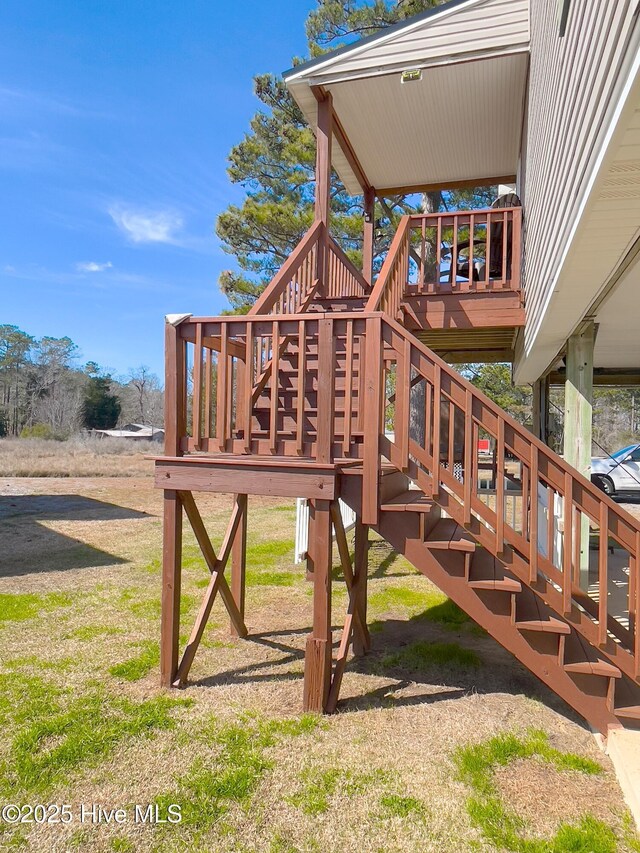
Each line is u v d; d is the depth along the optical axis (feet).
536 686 10.57
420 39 15.37
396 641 12.98
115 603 15.06
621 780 7.32
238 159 44.11
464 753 8.08
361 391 10.47
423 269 17.80
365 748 8.23
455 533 9.96
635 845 6.17
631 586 8.95
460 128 19.02
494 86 16.48
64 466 53.57
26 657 11.43
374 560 21.58
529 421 66.74
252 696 9.89
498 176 23.00
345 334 9.46
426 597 16.63
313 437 13.23
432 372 8.98
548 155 9.77
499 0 14.60
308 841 6.26
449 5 14.87
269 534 26.18
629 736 7.98
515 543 8.74
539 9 11.54
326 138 16.99
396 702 9.82
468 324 16.70
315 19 39.22
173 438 10.20
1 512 29.84
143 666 11.03
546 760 7.96
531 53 13.67
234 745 8.24
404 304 17.08
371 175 22.88
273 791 7.16
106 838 6.31
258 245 43.21
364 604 12.24
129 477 49.55
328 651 9.46
